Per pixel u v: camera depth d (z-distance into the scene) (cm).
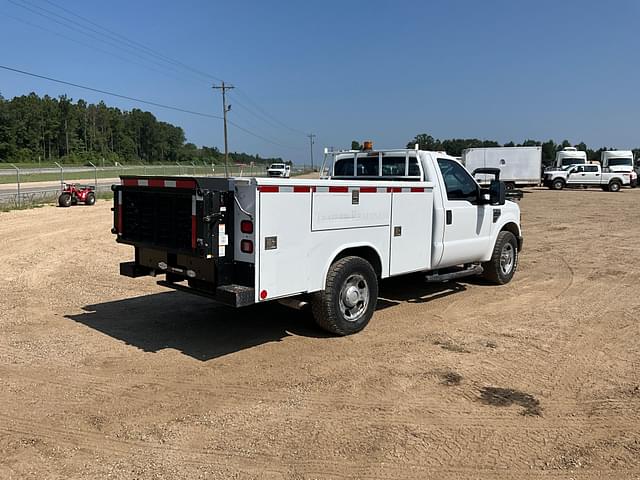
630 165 4325
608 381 509
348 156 852
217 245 527
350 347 598
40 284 909
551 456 378
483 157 4044
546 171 4253
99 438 398
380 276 665
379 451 382
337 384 498
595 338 636
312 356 570
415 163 759
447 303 796
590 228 1791
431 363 551
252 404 456
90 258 1170
